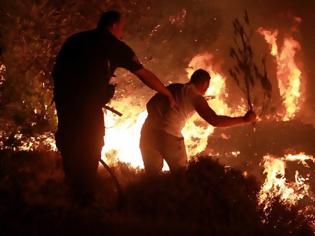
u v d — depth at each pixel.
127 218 4.72
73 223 4.41
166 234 4.55
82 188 5.27
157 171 6.60
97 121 5.39
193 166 5.69
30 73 8.66
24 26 9.02
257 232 5.02
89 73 5.33
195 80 6.55
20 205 4.47
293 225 5.61
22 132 8.16
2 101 8.17
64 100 5.39
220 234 4.77
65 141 5.40
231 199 5.24
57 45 9.57
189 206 5.08
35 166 6.10
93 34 5.43
